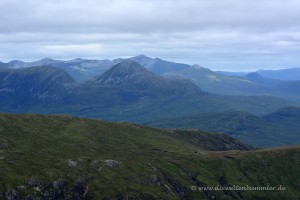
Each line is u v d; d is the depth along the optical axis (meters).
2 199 188.62
